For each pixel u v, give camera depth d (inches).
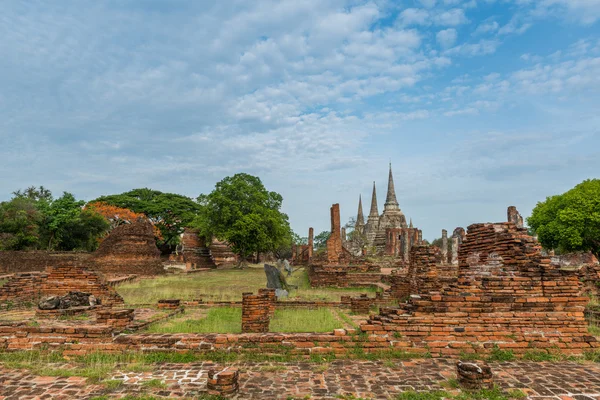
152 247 1407.5
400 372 297.6
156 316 501.4
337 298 740.0
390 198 2967.5
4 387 266.2
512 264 390.9
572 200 1433.3
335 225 1451.8
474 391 254.8
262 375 291.4
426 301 359.9
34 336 351.3
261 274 1402.6
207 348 340.2
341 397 249.0
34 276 639.1
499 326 354.6
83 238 1923.0
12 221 1518.2
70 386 268.2
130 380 279.7
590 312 487.5
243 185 1761.8
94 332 350.6
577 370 304.2
